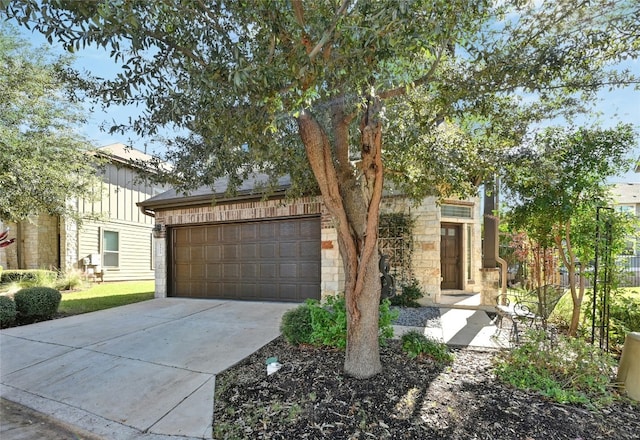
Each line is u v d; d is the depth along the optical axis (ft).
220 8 9.61
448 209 31.89
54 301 24.64
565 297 21.75
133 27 8.36
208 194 30.14
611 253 15.89
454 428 9.40
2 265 46.06
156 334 19.77
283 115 8.91
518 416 9.89
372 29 7.97
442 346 14.24
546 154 14.90
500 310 19.38
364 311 12.30
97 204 49.65
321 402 10.82
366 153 11.52
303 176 17.07
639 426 9.71
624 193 53.16
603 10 10.91
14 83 28.86
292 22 9.87
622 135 15.25
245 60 8.96
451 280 32.89
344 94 10.61
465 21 10.09
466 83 12.42
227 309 26.35
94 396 12.62
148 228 59.72
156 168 17.39
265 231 29.68
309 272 27.86
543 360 12.23
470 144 15.76
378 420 9.82
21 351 17.46
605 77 12.78
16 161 28.14
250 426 10.09
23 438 10.25
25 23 8.06
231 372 13.94
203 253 32.40
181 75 11.12
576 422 9.73
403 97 13.91
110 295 36.22
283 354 15.24
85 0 7.41
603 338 15.78
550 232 18.02
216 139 12.48
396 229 26.99
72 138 33.55
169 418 10.93
